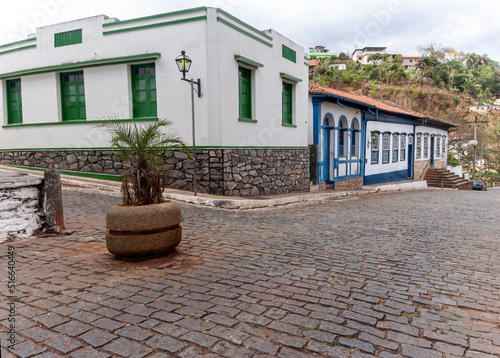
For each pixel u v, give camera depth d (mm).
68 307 2914
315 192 13961
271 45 12094
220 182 10148
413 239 6242
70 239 5301
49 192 5500
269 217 8156
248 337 2529
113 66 10617
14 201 5133
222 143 10086
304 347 2426
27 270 3834
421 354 2408
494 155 55812
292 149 13422
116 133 4844
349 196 14367
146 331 2557
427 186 26422
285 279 3848
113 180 10766
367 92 68750
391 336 2646
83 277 3678
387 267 4473
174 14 9891
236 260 4539
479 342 2611
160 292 3328
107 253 4660
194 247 5141
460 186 27250
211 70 9805
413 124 24844
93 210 7578
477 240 6371
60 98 11508
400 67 76938
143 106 10648
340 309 3096
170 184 10531
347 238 6117
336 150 16078
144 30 10250
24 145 12203
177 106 10117
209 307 3018
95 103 10961
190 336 2508
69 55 11133
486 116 74250
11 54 11977
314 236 6195
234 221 7438
